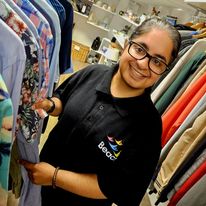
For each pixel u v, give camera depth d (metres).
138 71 0.77
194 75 1.40
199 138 1.14
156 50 0.74
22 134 0.75
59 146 0.96
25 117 0.73
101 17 5.80
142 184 0.83
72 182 0.81
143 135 0.82
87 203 0.97
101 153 0.83
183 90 1.43
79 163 0.89
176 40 0.76
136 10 5.39
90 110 0.89
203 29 1.84
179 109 1.34
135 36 0.79
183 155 1.20
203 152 1.12
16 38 0.59
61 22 1.37
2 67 0.60
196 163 1.14
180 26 2.06
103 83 0.90
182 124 1.26
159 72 0.77
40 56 0.73
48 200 1.03
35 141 0.80
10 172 0.92
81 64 5.39
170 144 1.30
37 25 0.81
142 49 0.76
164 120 1.38
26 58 0.67
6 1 0.69
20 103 0.70
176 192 1.20
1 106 0.52
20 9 0.73
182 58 1.46
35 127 0.77
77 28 5.86
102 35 6.00
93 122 0.86
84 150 0.87
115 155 0.81
